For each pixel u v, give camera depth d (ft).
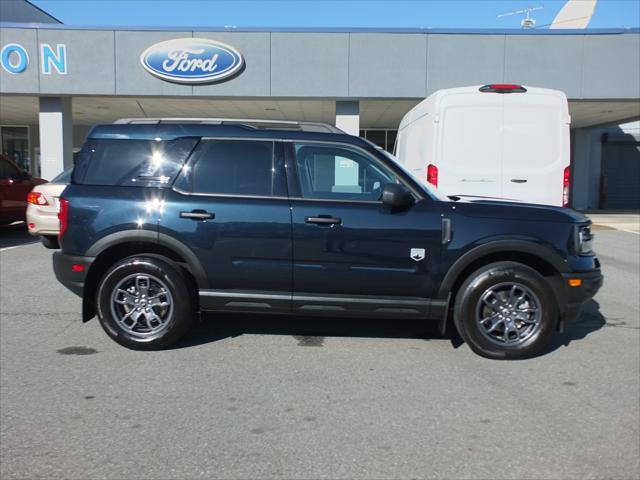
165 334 15.78
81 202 15.75
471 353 16.10
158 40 50.98
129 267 15.64
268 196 15.62
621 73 50.55
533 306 15.43
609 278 27.55
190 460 10.08
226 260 15.49
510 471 9.83
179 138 16.06
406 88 51.21
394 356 15.80
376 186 15.75
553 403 12.70
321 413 12.08
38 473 9.59
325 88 51.42
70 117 54.13
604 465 10.08
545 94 24.34
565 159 24.47
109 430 11.18
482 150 24.49
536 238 15.21
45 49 50.83
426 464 10.03
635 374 14.53
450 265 15.28
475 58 50.75
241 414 11.99
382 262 15.28
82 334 17.44
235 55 50.85
